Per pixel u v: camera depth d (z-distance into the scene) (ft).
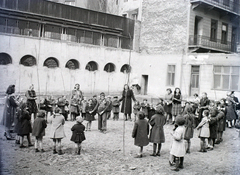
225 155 31.42
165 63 97.09
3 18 77.66
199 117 45.88
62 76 88.48
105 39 100.32
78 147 30.50
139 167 27.22
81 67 93.20
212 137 34.12
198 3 91.04
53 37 88.12
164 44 99.19
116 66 102.17
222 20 104.68
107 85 99.91
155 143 31.09
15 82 77.77
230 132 46.65
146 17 106.52
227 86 79.97
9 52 76.64
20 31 81.20
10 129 35.91
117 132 43.21
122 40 104.83
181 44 93.97
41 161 27.58
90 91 95.55
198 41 92.48
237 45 108.37
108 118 55.83
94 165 27.32
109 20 100.32
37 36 84.74
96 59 96.84
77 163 27.68
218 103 43.91
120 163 28.27
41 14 84.43
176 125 28.27
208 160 30.22
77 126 30.25
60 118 30.19
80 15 93.25
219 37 103.60
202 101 46.19
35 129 30.09
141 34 107.55
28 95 42.47
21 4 80.48
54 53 86.58
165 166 27.81
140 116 30.12
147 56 103.50
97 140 37.58
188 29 92.73
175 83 93.09
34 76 81.92
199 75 86.63
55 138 29.89
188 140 32.96
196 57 88.17
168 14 98.84
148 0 106.32
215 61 83.15
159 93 97.50
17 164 26.03
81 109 52.95
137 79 104.12
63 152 31.17
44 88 84.33
